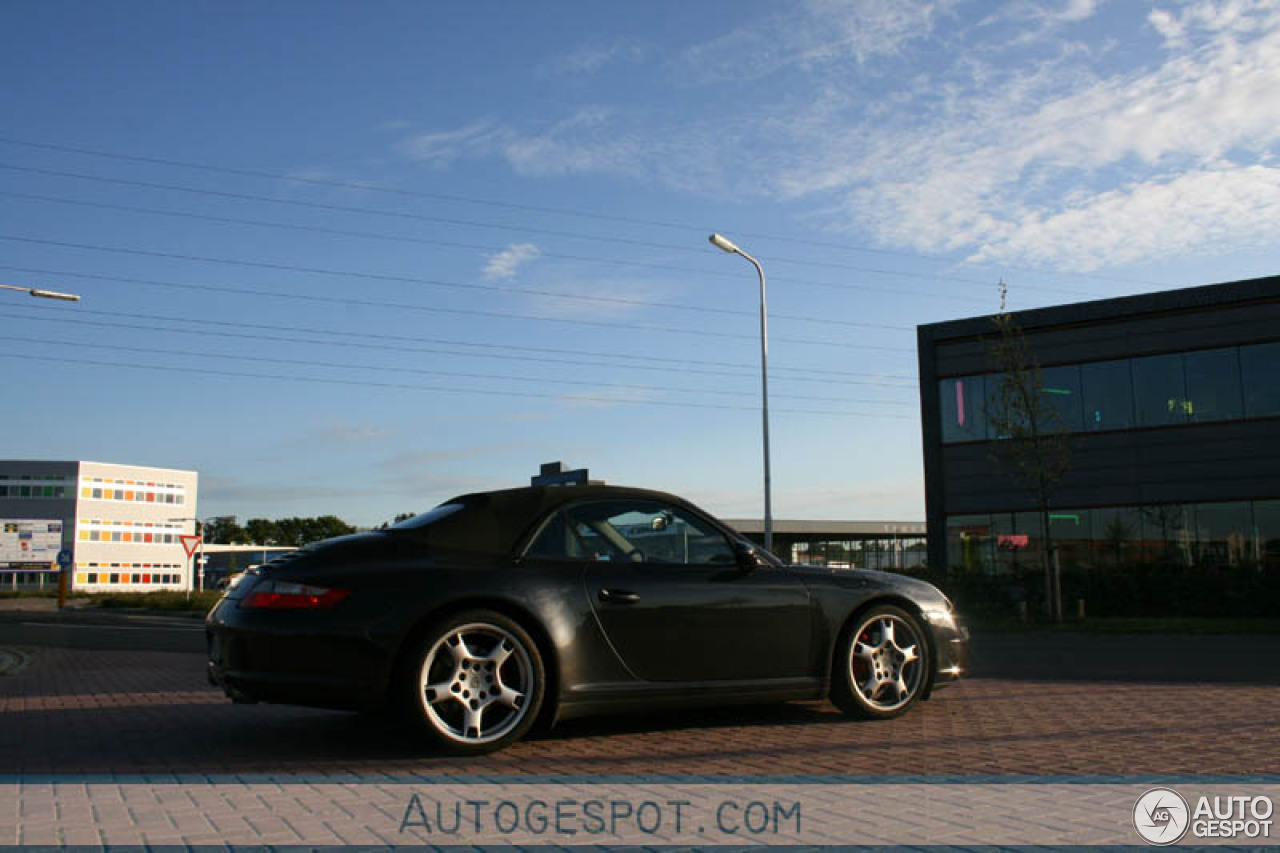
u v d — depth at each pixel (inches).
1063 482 987.9
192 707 287.3
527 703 200.7
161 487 3486.7
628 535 225.3
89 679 391.2
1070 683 342.3
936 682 255.0
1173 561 916.0
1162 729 230.8
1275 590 838.5
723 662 224.2
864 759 194.9
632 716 252.7
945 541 1043.3
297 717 261.4
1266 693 303.6
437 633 195.6
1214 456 919.7
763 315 1032.8
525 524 216.5
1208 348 930.7
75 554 3216.0
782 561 247.3
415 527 217.3
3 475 3191.4
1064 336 1001.5
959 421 1048.8
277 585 200.1
